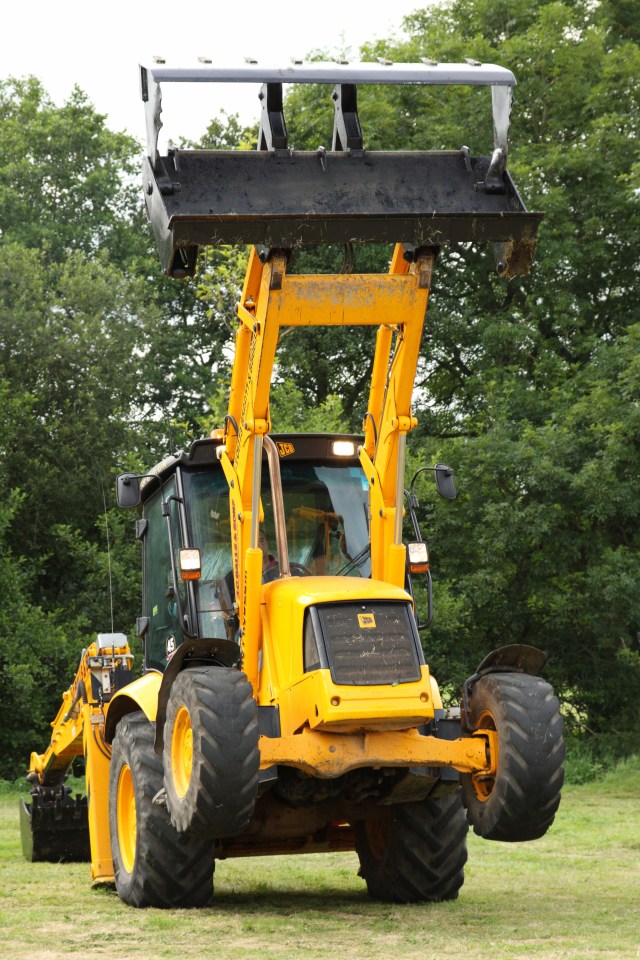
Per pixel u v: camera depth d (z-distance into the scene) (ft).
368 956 19.54
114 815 27.30
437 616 70.49
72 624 77.10
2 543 77.82
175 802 23.12
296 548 26.73
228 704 22.34
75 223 108.78
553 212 80.94
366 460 26.14
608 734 74.84
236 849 27.63
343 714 22.43
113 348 85.87
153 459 87.71
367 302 23.39
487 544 72.02
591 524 74.95
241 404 25.32
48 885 29.53
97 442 84.12
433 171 23.72
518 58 86.58
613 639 74.02
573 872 32.81
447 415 90.17
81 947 20.66
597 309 86.79
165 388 104.22
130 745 26.22
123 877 26.40
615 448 69.62
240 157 23.22
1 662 73.72
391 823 26.84
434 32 93.40
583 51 86.28
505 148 23.40
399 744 23.29
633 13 94.58
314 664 22.98
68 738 34.06
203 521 26.91
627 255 85.30
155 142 22.49
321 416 72.13
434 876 26.76
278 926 22.88
